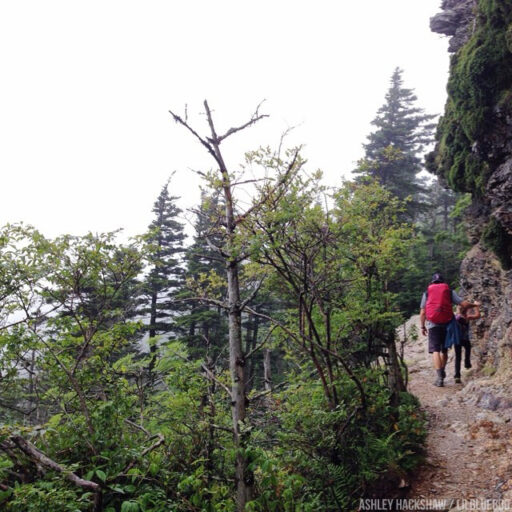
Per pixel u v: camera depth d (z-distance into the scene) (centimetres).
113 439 418
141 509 352
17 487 327
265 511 420
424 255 2030
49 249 407
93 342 464
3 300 417
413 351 1059
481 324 872
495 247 781
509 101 689
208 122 466
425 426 598
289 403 554
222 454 488
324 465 475
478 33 794
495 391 625
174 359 586
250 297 477
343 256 544
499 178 706
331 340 617
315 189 473
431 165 1067
